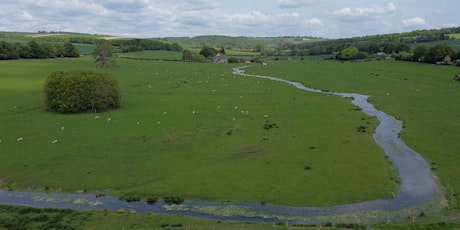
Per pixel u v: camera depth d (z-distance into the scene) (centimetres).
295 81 13262
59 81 8275
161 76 13962
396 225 3738
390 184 4728
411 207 4188
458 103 9119
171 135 6675
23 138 6556
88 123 7412
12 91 10488
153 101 9431
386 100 9688
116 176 5066
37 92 10362
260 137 6575
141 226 3816
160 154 5812
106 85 8475
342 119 7775
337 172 5094
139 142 6334
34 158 5666
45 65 16450
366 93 10812
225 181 4856
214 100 9619
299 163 5403
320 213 4088
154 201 4406
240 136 6638
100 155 5772
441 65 15862
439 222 3759
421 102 9338
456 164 5341
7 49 18025
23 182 4944
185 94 10431
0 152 5919
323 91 11250
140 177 5041
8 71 14262
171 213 4138
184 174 5094
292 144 6203
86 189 4734
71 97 8119
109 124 7338
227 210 4181
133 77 13450
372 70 15612
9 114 8131
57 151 5928
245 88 11512
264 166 5309
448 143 6212
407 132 6862
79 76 8331
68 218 3991
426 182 4800
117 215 4047
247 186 4712
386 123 7531
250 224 3816
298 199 4381
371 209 4153
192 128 7094
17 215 4069
